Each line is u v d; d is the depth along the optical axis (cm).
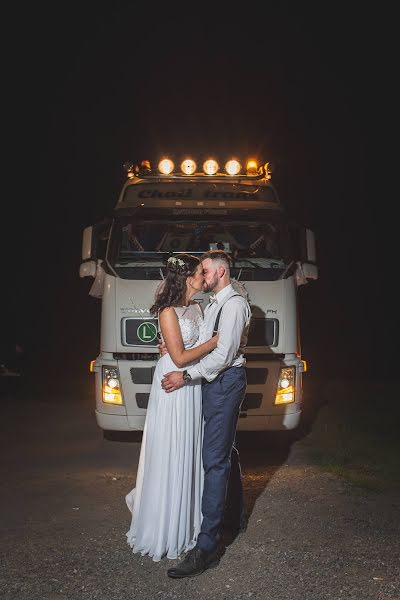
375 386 1333
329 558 519
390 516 609
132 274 801
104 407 811
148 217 819
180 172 916
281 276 807
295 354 818
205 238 822
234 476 562
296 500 653
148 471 525
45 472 759
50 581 485
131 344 798
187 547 527
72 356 1788
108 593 468
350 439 890
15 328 1362
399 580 484
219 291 525
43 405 1158
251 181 903
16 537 565
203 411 527
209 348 513
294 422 818
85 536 566
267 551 532
